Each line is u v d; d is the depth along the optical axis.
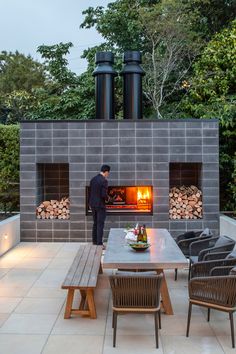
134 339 3.23
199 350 3.03
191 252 4.98
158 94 10.87
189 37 10.33
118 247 4.32
